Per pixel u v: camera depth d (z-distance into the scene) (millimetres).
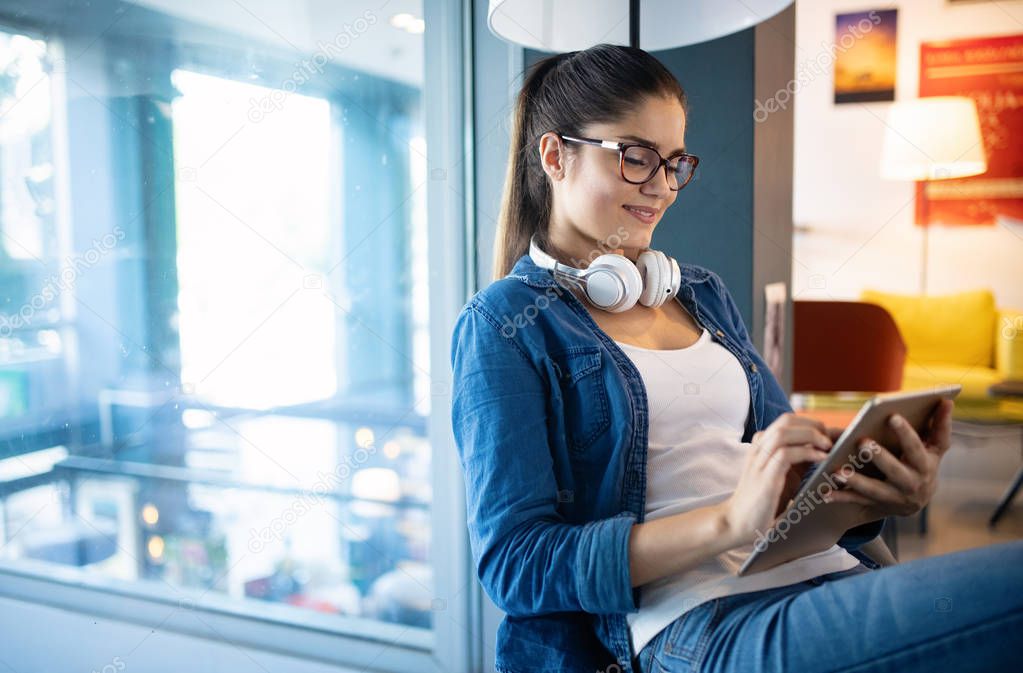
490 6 1371
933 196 5230
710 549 830
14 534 2086
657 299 1096
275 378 2008
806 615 807
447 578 1934
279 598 2023
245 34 1965
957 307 4867
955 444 4211
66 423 2041
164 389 2002
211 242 1985
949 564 773
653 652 908
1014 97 5020
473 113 1872
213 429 2006
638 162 1054
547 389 1004
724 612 877
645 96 1060
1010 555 754
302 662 1928
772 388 1193
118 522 2029
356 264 1977
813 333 3193
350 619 2010
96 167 1986
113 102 1985
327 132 1957
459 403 999
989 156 5102
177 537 2010
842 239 5430
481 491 943
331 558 2020
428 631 1967
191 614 1981
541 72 1193
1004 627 713
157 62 1973
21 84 2016
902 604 763
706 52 1863
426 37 1884
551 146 1113
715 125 1871
